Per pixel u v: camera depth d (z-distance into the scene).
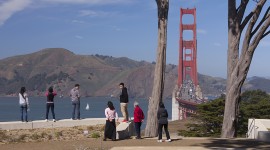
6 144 15.12
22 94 18.62
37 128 18.33
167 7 18.78
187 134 28.78
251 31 19.27
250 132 19.77
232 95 19.55
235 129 19.56
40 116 99.62
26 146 14.59
